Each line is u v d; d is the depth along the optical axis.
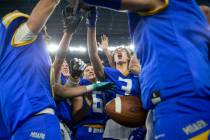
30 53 2.44
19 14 2.54
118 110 2.43
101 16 12.31
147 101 1.85
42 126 2.29
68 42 3.47
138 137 4.16
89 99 4.53
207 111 1.72
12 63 2.42
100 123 4.68
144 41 1.91
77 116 4.44
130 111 2.42
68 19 3.12
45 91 2.41
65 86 3.71
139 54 1.97
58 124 2.38
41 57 2.48
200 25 1.92
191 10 1.94
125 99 2.49
